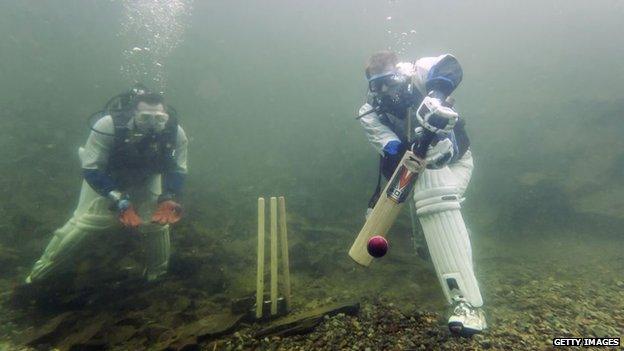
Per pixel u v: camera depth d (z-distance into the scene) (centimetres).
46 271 459
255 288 466
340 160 1248
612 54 1484
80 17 2147
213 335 313
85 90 1702
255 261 563
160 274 500
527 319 328
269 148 1516
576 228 824
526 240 791
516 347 262
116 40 2217
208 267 527
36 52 1877
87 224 442
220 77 2359
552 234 816
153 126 410
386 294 436
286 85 2316
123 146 418
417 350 255
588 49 1619
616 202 836
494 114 1330
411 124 285
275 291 339
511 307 372
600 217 812
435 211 270
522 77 1636
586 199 873
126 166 432
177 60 2388
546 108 1221
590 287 455
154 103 409
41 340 341
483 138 1210
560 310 355
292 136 1597
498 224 867
